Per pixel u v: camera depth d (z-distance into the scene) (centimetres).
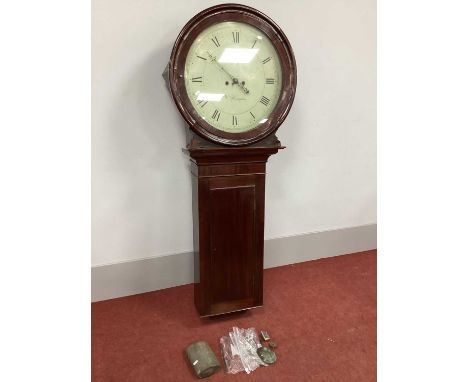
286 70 177
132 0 200
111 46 202
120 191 221
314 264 277
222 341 186
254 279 200
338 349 182
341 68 256
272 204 262
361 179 285
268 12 230
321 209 279
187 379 163
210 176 181
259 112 178
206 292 193
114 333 195
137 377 165
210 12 163
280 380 162
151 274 237
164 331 197
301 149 260
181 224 238
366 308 218
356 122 271
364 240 299
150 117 217
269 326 201
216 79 170
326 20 245
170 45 212
